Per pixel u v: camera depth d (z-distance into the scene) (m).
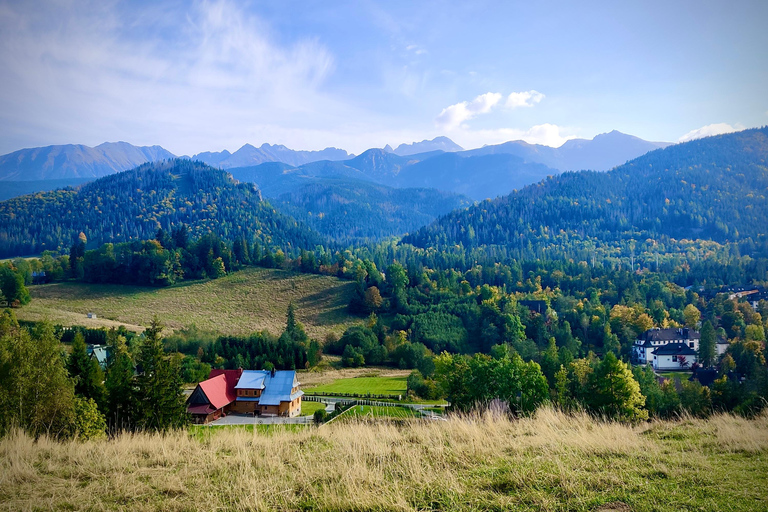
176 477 9.20
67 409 22.88
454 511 7.14
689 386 48.78
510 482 8.15
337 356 97.31
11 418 20.11
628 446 10.20
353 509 7.43
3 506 7.81
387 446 10.92
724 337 96.81
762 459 9.23
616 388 34.16
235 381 53.84
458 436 11.54
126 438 13.15
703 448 10.30
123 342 76.31
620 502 7.21
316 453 10.59
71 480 9.23
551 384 57.50
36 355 23.12
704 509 6.83
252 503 7.76
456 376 35.62
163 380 28.27
